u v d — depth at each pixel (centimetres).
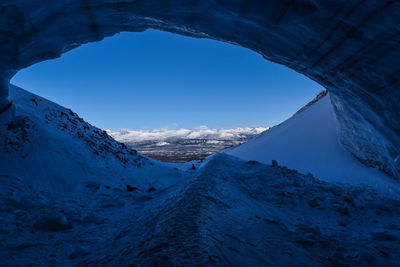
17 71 568
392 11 287
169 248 180
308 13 344
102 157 1084
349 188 613
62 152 848
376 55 361
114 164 1106
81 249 276
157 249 184
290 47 461
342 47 386
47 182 658
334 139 1688
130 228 324
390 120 450
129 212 507
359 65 403
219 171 582
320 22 354
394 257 245
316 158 1541
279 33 424
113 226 393
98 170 906
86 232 364
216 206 303
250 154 2589
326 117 2178
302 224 327
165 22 488
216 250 178
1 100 654
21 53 461
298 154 1789
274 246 234
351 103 564
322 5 322
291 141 2209
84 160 906
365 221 387
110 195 671
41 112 1062
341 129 1447
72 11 402
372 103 463
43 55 500
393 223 370
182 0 394
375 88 421
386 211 431
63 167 771
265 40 475
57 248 294
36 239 320
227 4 385
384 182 869
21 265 240
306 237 278
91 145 1123
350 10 315
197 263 151
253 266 175
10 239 308
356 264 227
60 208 463
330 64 454
